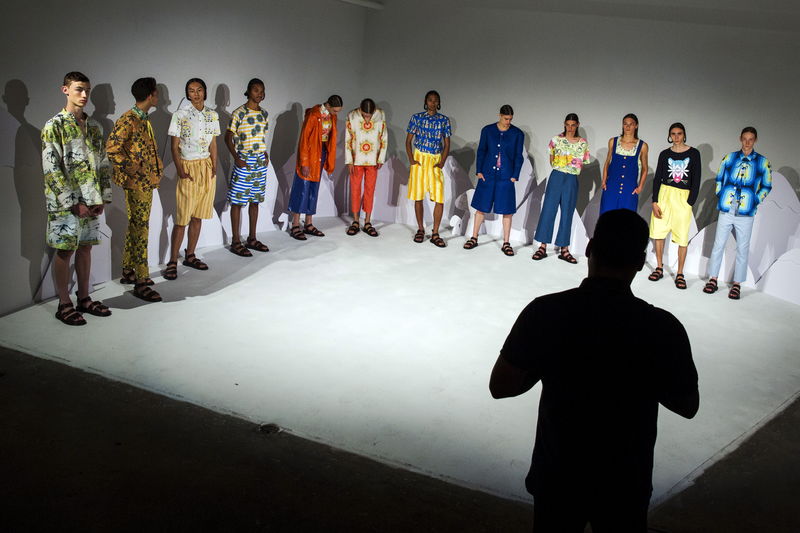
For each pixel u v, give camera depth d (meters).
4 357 4.03
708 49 6.60
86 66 5.02
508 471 3.32
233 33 6.47
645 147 6.57
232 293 5.50
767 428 3.95
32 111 4.63
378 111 7.37
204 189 5.81
